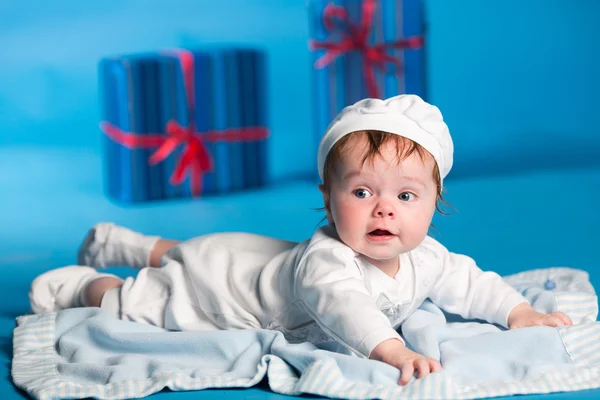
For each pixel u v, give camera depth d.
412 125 2.20
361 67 5.23
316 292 2.18
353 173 2.18
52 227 4.51
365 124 2.20
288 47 6.49
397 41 5.22
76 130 6.43
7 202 5.18
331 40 5.24
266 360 2.13
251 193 5.31
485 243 3.91
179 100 5.14
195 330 2.41
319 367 2.01
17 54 6.35
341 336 2.13
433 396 1.92
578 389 2.02
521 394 1.99
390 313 2.32
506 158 6.01
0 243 4.18
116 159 5.18
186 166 5.19
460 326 2.43
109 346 2.32
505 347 2.18
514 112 6.39
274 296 2.35
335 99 5.26
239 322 2.39
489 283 2.46
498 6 6.37
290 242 2.54
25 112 6.40
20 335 2.40
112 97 5.14
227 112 5.27
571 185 5.33
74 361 2.28
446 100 6.34
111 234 2.93
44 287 2.69
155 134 5.11
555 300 2.56
